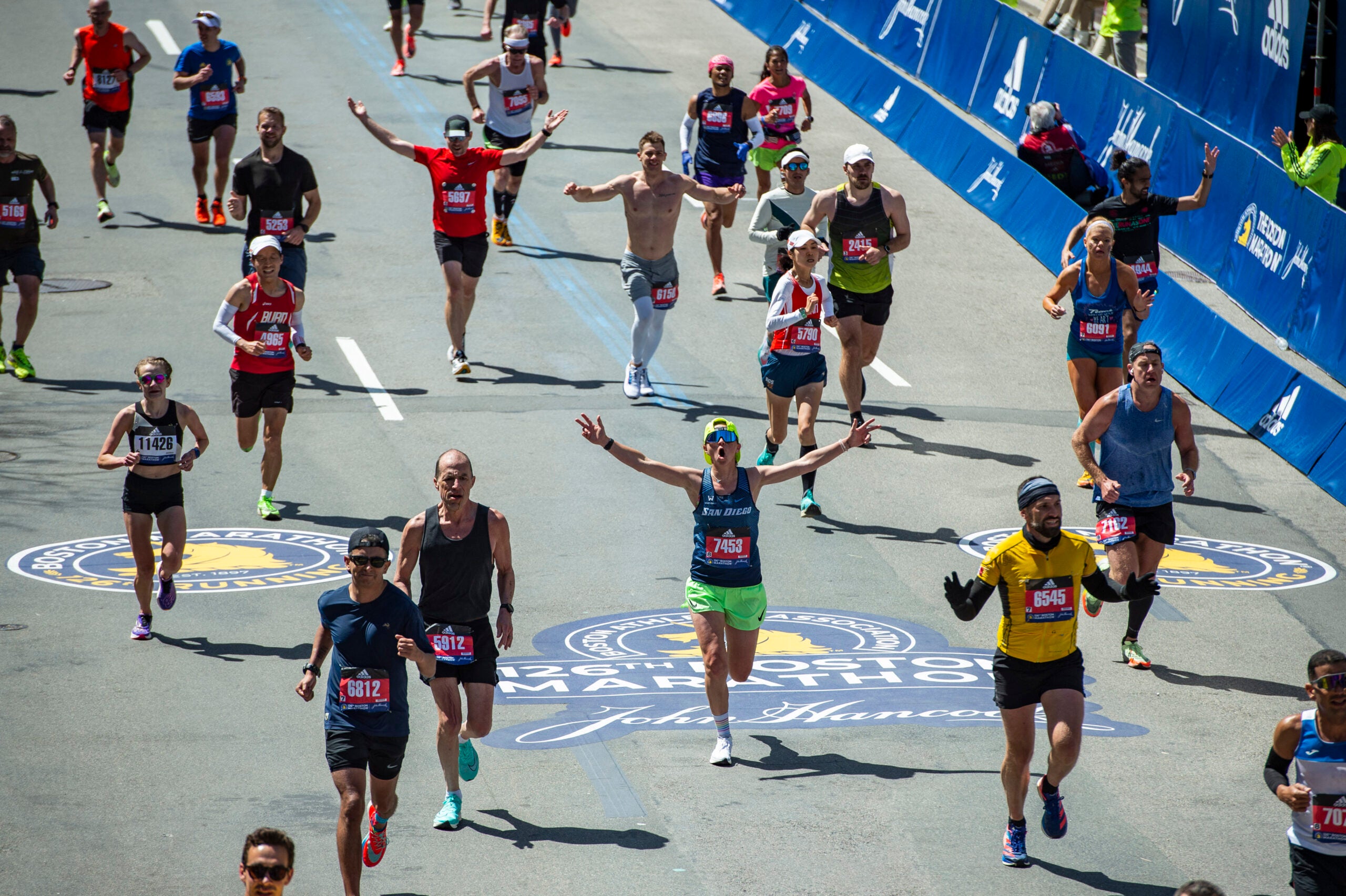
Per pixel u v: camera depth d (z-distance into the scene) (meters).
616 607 42.62
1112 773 34.44
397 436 54.12
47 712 35.34
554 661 39.28
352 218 76.69
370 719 27.70
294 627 40.59
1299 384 58.03
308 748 34.34
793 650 40.34
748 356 63.75
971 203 82.38
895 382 62.06
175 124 89.31
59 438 52.97
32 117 88.12
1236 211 67.62
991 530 48.84
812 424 47.88
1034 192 78.06
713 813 31.92
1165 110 72.69
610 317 67.38
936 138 88.00
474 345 63.41
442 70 99.88
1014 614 29.34
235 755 33.81
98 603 41.59
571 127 90.19
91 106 73.25
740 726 36.31
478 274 59.16
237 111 80.81
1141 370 38.56
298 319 47.28
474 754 31.62
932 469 53.88
